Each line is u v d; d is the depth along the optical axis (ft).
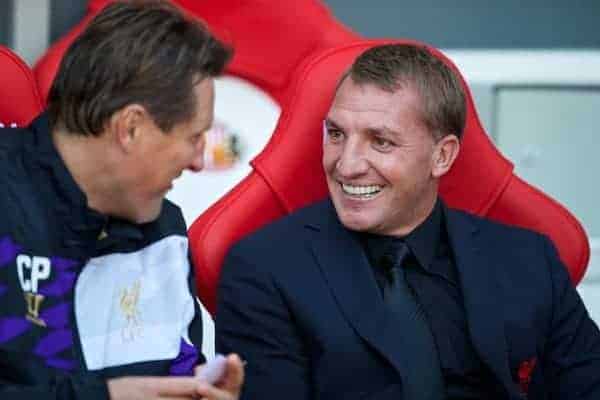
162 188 11.85
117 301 12.40
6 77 14.11
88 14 19.83
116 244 12.41
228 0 20.10
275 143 14.89
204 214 14.76
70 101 11.38
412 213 14.11
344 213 13.83
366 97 13.69
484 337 13.80
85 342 12.03
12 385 11.31
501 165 15.52
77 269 11.93
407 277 14.21
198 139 11.77
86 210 11.60
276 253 13.99
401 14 22.99
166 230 13.02
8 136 11.93
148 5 11.58
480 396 14.07
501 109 21.93
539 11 23.13
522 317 14.17
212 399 11.46
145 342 12.44
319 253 13.99
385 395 13.51
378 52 14.01
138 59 11.25
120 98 11.23
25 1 20.22
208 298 14.64
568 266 15.61
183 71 11.38
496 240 14.70
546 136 21.97
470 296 13.99
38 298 11.57
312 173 14.87
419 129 13.73
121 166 11.53
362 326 13.55
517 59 21.90
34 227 11.59
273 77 20.36
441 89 13.87
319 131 14.84
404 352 13.65
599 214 22.03
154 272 12.82
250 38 20.27
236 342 13.87
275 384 13.60
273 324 13.74
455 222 14.55
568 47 23.27
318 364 13.61
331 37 20.29
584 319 14.65
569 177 22.02
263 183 14.73
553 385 14.60
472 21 23.11
